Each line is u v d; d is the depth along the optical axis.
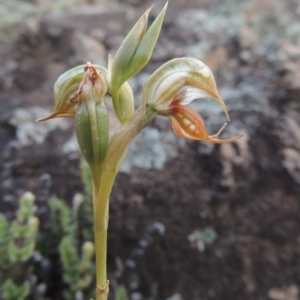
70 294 0.20
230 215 0.25
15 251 0.18
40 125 0.28
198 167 0.25
